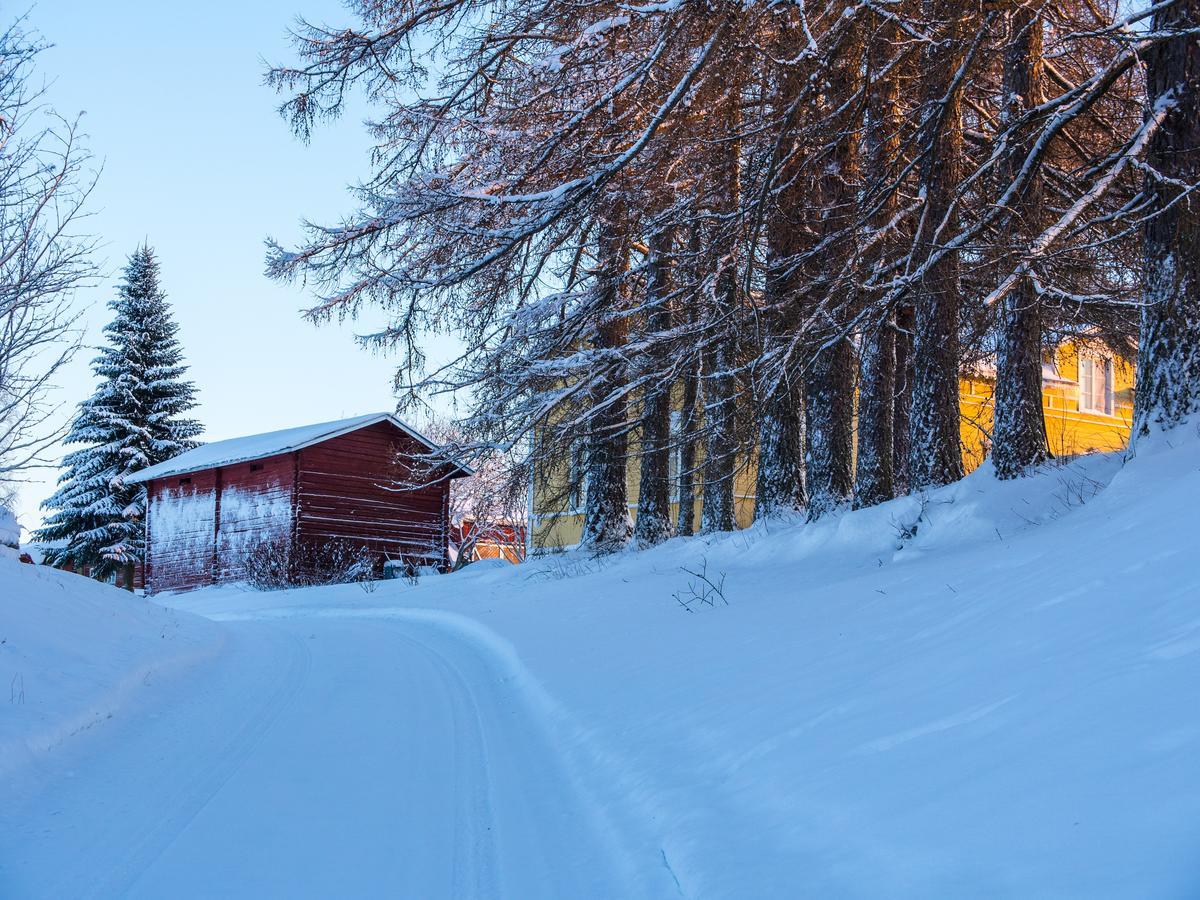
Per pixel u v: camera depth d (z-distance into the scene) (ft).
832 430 48.14
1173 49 29.43
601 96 37.11
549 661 31.32
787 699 18.08
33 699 21.75
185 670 31.76
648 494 64.34
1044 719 11.55
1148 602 14.34
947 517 35.55
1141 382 29.68
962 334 45.01
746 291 36.70
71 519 127.75
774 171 34.50
